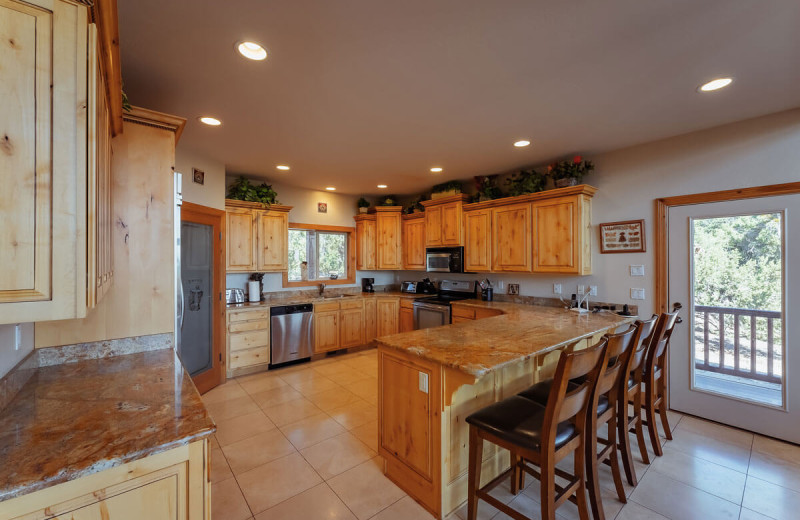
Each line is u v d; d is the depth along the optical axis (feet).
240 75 6.44
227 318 12.64
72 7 2.93
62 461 2.88
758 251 8.61
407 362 6.54
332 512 6.06
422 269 16.79
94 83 3.03
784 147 8.14
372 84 6.79
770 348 8.50
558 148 10.66
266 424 9.26
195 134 9.40
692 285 9.60
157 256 6.42
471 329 7.95
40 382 4.74
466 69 6.28
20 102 2.77
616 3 4.62
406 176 14.38
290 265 16.98
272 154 11.21
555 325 8.42
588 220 11.25
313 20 4.94
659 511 6.01
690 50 5.69
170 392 4.41
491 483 5.92
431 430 6.06
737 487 6.63
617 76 6.53
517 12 4.79
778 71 6.33
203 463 3.49
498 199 12.81
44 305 2.85
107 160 4.26
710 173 9.16
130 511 3.12
